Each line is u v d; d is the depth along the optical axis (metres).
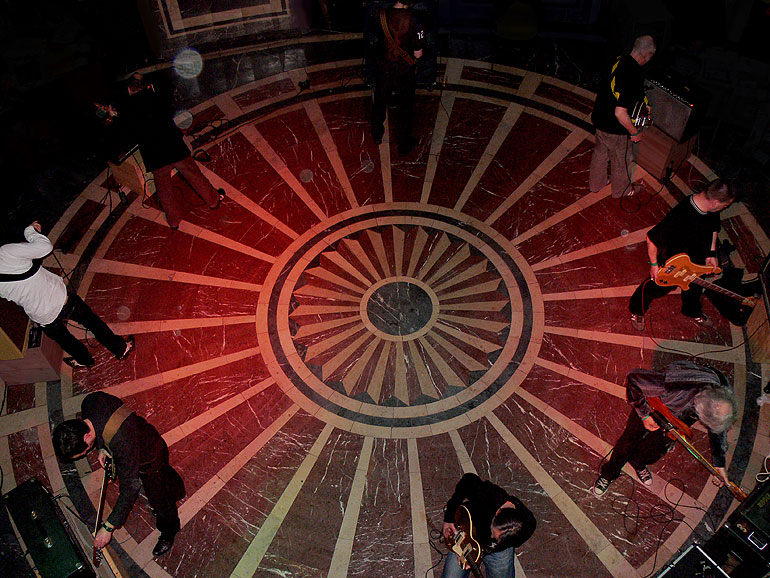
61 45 8.41
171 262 7.26
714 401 4.14
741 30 8.73
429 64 8.62
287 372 6.39
